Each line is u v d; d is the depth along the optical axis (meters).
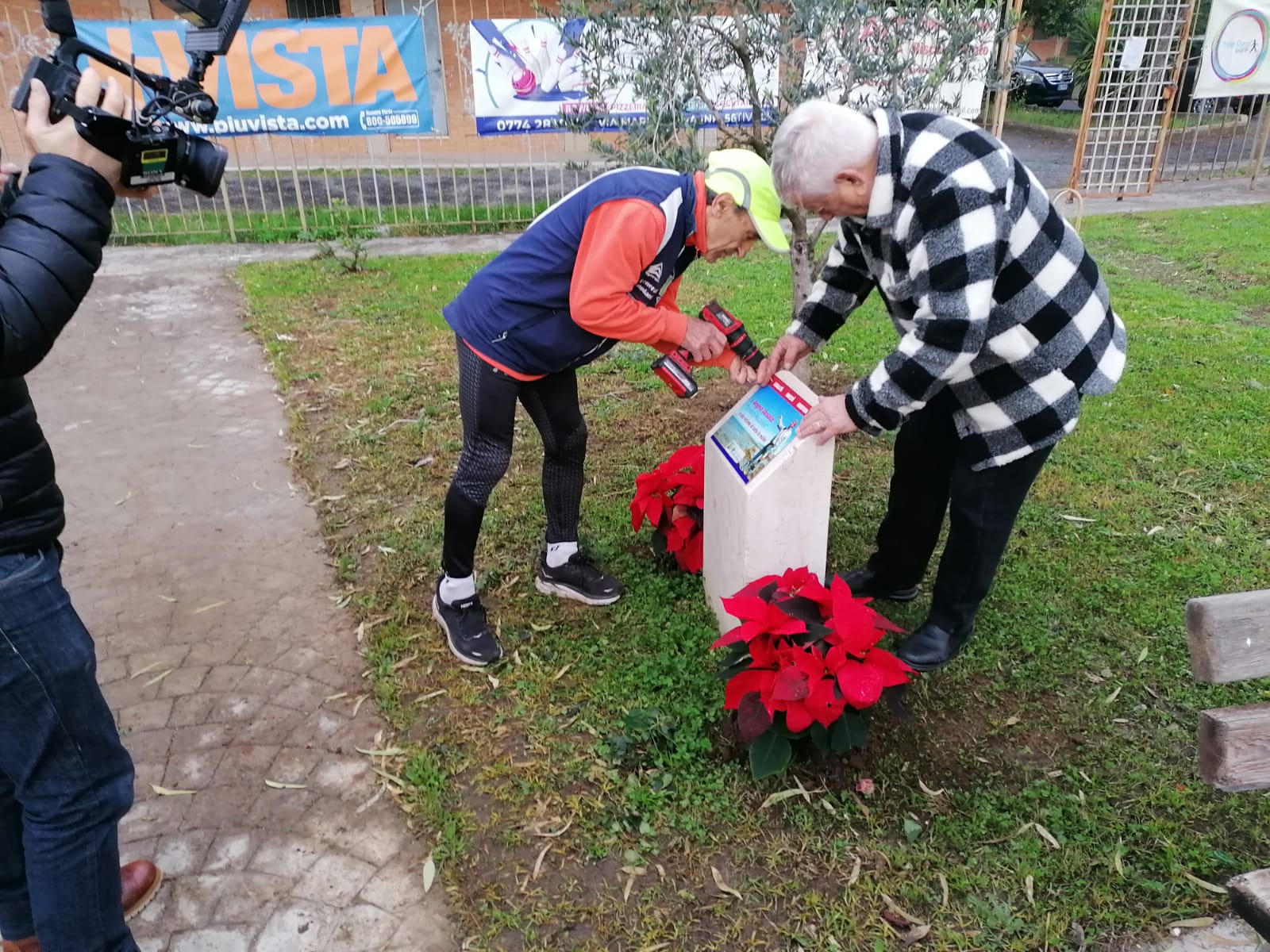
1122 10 10.32
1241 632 1.66
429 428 4.70
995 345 2.40
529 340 2.65
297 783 2.54
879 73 3.51
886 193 2.23
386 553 3.62
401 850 2.33
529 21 8.57
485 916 2.14
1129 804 2.45
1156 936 2.07
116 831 1.77
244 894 2.20
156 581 3.47
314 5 14.16
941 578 2.85
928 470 2.98
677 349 2.81
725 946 2.07
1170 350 5.61
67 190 1.44
